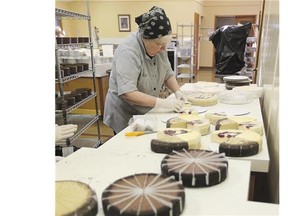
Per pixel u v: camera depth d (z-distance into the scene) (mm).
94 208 642
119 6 7168
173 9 7105
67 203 641
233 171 852
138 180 741
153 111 1672
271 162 1312
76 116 3062
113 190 691
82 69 2795
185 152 914
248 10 8977
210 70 9609
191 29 6770
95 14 7281
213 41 5156
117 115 1872
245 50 4883
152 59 1770
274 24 1764
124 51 1625
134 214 595
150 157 980
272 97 1505
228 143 1018
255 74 3621
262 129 1216
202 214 647
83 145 3049
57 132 1109
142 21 1568
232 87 2178
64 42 2453
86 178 829
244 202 694
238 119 1342
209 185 759
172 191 676
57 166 913
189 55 6445
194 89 2232
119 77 1614
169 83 2051
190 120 1332
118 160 959
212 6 9164
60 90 2266
